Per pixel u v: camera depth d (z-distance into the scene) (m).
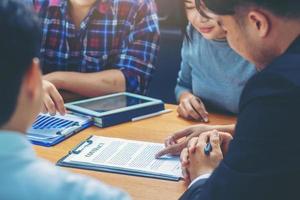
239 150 1.05
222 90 2.03
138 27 2.38
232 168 1.05
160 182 1.40
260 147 1.01
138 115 1.87
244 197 1.03
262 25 1.03
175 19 3.80
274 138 1.00
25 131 0.77
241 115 1.06
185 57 2.19
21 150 0.72
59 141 1.66
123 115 1.83
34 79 0.76
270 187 1.01
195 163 1.41
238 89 1.99
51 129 1.73
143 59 2.35
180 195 1.34
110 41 2.37
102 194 0.72
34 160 0.72
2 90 0.72
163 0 3.88
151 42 2.37
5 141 0.71
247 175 1.03
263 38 1.04
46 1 2.35
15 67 0.72
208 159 1.41
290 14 1.01
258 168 1.02
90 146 1.61
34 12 0.77
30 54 0.74
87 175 1.43
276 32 1.03
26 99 0.75
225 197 1.06
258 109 1.02
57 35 2.37
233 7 1.04
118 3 2.36
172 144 1.59
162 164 1.49
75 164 1.49
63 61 2.39
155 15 2.42
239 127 1.06
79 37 2.36
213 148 1.44
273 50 1.05
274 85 1.01
